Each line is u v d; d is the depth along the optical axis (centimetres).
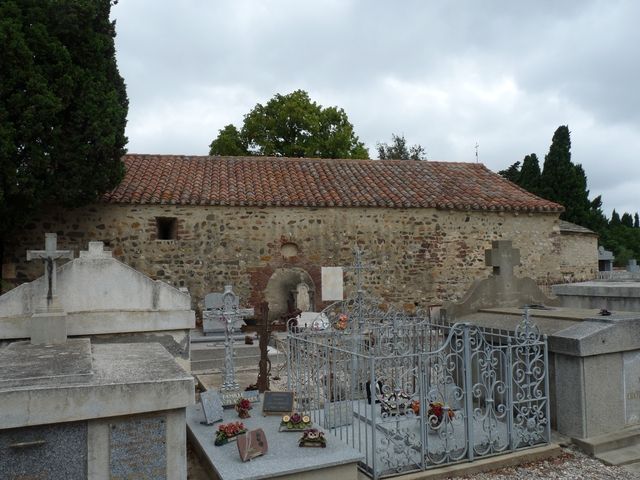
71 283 793
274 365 1047
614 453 591
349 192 1524
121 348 609
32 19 1113
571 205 3125
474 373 727
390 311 993
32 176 1085
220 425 582
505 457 568
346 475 508
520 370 614
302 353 798
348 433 610
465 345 581
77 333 787
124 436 421
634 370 646
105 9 1241
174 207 1378
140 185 1402
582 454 594
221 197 1399
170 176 1488
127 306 818
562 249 1975
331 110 2886
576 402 615
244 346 1098
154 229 1362
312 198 1459
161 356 550
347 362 755
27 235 1284
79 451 409
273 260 1433
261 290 1417
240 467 490
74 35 1162
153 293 830
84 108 1146
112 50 1283
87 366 468
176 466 436
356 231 1493
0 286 1203
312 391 770
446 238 1559
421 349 709
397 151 3928
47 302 657
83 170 1155
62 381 420
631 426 639
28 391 391
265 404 659
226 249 1406
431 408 586
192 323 842
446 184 1683
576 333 619
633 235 4384
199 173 1540
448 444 575
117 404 413
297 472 487
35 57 1103
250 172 1596
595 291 948
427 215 1546
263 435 529
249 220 1426
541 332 658
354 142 2947
